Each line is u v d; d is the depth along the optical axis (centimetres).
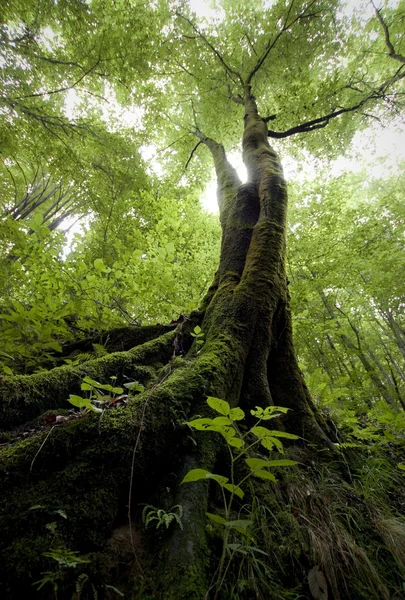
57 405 188
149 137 948
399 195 1335
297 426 223
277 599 104
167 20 752
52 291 307
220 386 186
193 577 98
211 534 118
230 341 226
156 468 138
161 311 421
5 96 577
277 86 891
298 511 146
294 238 880
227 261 335
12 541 93
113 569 100
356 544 136
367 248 842
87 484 115
